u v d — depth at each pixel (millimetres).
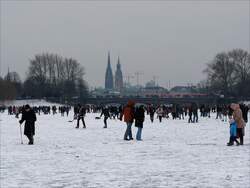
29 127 44781
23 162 31531
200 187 21969
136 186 22438
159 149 38781
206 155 34125
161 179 24266
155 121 102312
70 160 32281
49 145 43750
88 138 52031
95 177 25125
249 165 28797
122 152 36781
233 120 41500
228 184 22625
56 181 24078
